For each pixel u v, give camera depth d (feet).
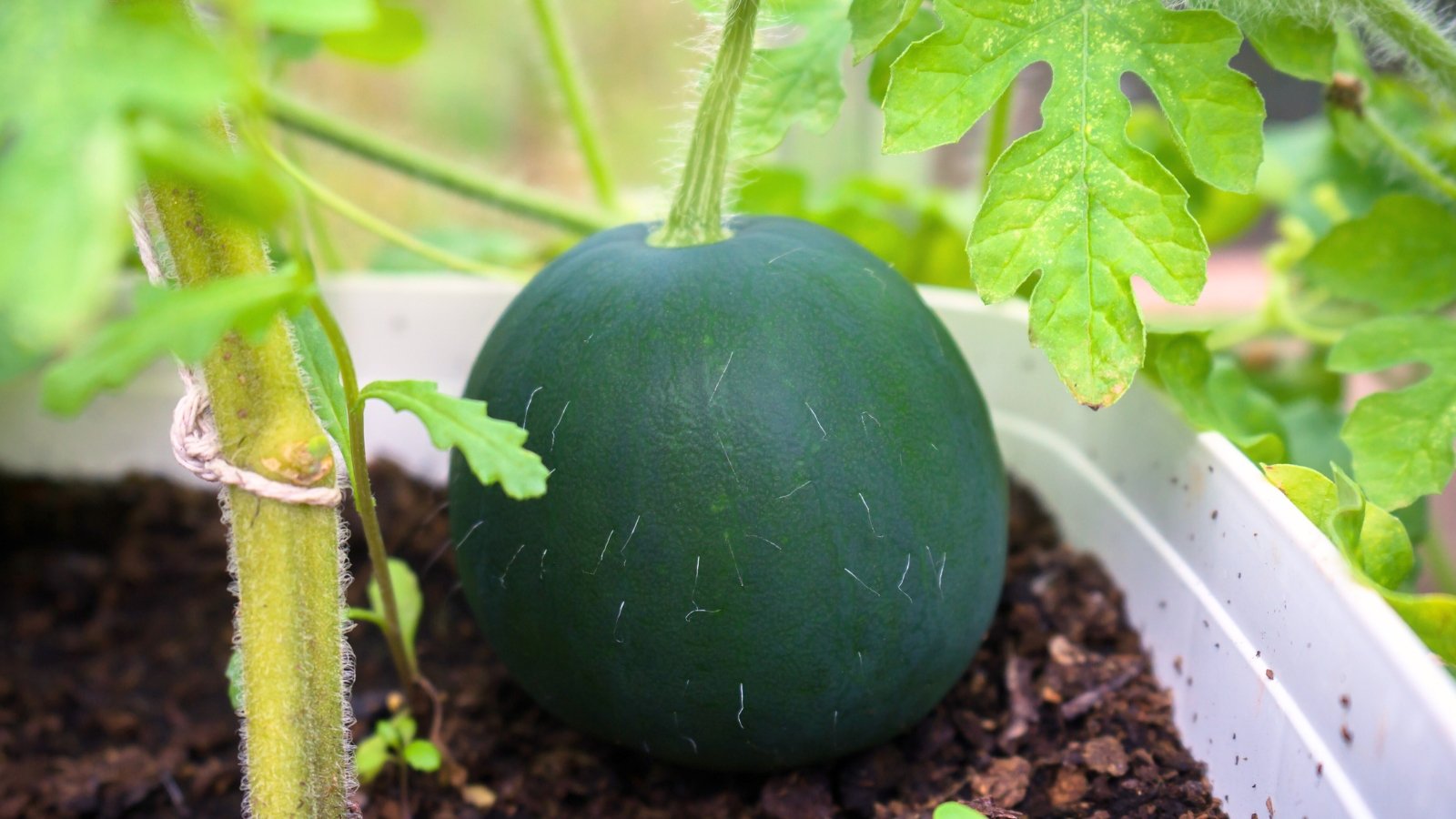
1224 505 1.79
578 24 4.16
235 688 1.71
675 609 1.66
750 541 1.65
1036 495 2.27
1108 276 1.56
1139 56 1.58
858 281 1.74
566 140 2.70
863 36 1.65
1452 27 1.88
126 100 1.21
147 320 1.29
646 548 1.65
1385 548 1.68
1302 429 2.31
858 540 1.67
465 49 4.08
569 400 1.68
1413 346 1.87
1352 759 1.56
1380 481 1.80
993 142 2.19
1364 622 1.55
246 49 1.24
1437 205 2.01
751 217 1.86
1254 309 2.79
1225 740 1.79
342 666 1.67
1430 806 1.46
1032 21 1.59
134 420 2.47
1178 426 1.91
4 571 2.39
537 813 1.90
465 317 2.42
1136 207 1.56
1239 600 1.76
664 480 1.65
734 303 1.68
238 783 2.01
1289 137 2.85
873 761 1.87
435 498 2.38
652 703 1.72
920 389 1.72
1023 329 2.24
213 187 1.24
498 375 1.74
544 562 1.69
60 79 1.22
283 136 2.54
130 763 2.02
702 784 1.90
